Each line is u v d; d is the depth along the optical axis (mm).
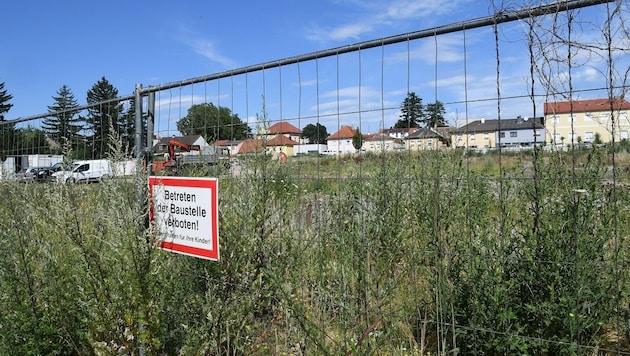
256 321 3502
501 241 3127
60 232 3514
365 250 3484
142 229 3062
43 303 3506
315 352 2926
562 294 2902
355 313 2902
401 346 3164
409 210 4016
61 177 3596
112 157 3273
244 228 3484
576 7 2445
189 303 3465
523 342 2918
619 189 3152
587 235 3033
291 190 3912
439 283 3215
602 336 3348
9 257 3648
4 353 3379
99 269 2957
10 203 4133
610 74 2414
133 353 2992
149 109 4164
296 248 3871
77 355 3602
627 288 2996
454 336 3006
